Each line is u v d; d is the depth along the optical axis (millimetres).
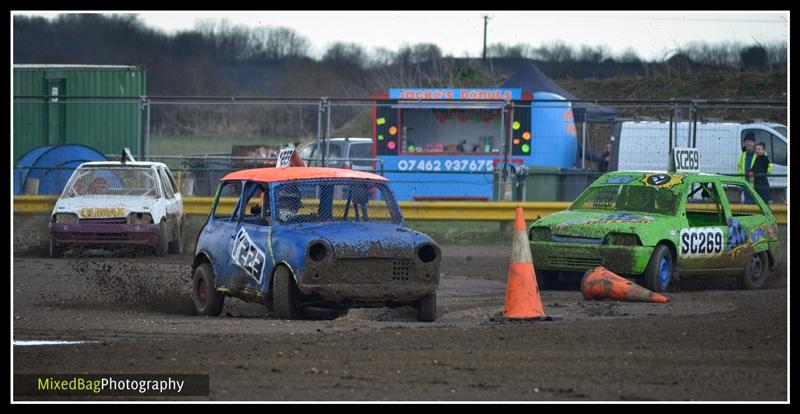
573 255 40406
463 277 46344
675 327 29734
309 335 28344
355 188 33469
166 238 52844
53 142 78062
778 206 63094
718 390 22453
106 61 175750
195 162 65188
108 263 49875
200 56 177125
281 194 32844
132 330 29578
